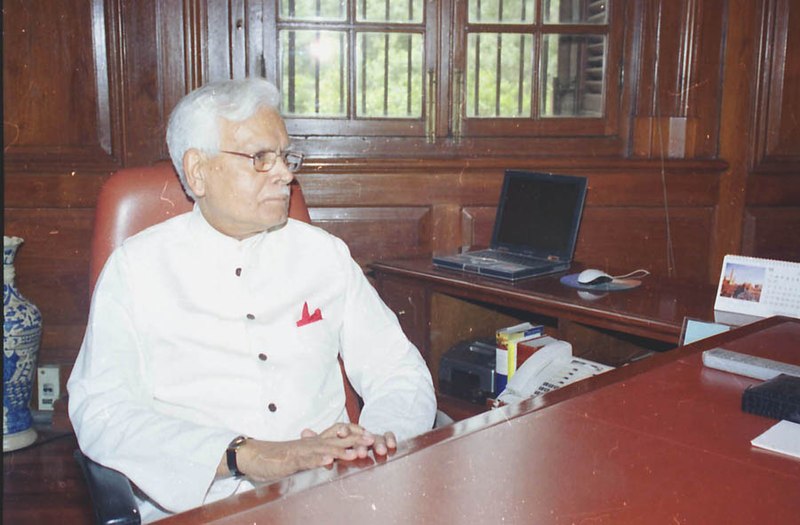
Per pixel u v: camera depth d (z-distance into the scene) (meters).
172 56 2.88
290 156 1.50
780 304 1.71
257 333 1.51
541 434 0.94
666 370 1.17
